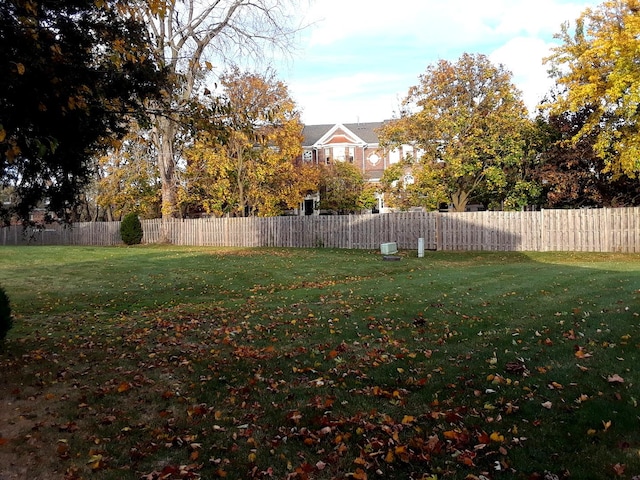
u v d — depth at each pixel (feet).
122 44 20.38
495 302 31.35
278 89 103.19
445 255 70.64
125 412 16.02
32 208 23.94
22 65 14.20
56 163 21.40
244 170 105.40
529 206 95.20
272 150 108.06
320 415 15.26
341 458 12.56
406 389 17.20
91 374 19.99
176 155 105.60
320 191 126.21
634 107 59.52
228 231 96.63
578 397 15.26
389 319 28.04
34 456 13.07
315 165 125.39
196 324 28.99
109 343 25.26
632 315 25.14
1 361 21.90
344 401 16.28
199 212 137.80
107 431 14.58
